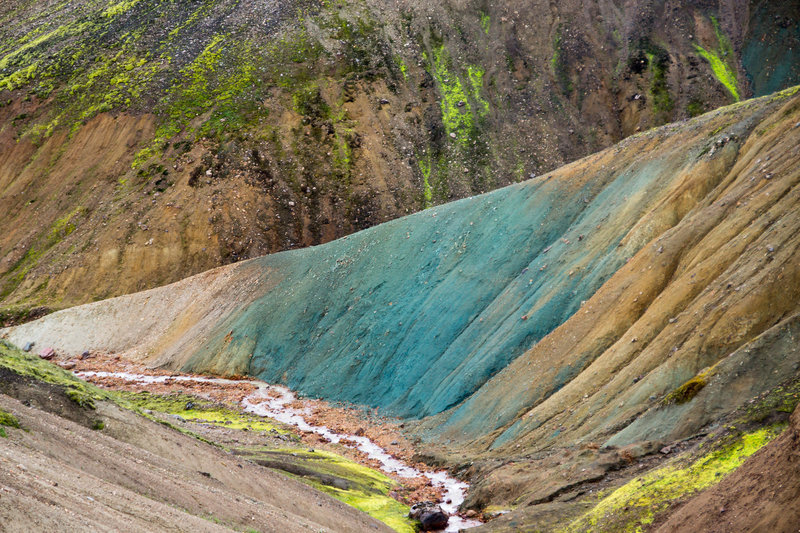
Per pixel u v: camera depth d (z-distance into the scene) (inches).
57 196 4207.7
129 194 4101.9
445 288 2332.7
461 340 2114.9
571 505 1134.4
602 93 4559.5
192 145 4239.7
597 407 1457.9
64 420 974.4
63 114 4591.5
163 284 3708.2
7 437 782.5
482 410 1796.3
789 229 1378.0
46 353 3191.4
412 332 2293.3
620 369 1524.4
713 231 1616.6
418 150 4345.5
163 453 1068.5
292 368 2598.4
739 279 1385.3
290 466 1437.0
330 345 2544.3
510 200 2433.6
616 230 1983.3
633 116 4389.8
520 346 1903.3
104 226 3959.2
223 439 1670.8
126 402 1268.5
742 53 4621.1
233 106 4441.4
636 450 1225.4
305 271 2928.2
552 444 1457.9
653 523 925.8
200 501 896.3
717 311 1363.2
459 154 4306.1
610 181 2201.0
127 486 835.4
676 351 1381.6
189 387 2596.0
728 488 837.2
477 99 4613.7
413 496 1467.8
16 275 3887.8
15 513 562.9
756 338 1218.6
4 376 1036.5
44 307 3592.5
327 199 4030.5
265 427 2033.7
